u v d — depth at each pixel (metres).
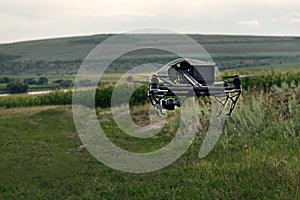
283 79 22.27
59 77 68.31
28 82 62.19
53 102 28.27
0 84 61.62
